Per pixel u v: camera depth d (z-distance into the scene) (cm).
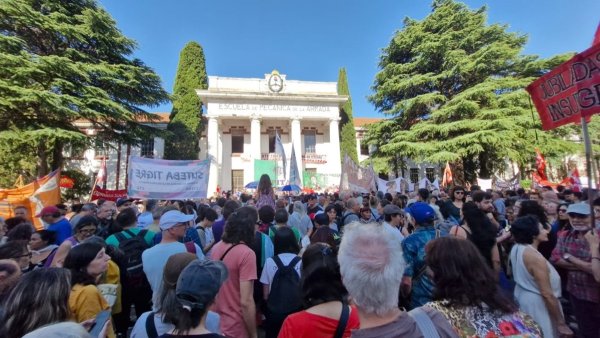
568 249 395
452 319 173
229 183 3556
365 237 170
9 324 177
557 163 2531
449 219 523
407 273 364
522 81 2391
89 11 1966
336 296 212
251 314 301
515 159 2275
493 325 168
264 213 523
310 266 224
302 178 3183
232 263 312
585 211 388
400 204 877
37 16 1809
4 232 538
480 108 2500
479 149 2233
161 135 2483
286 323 208
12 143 1836
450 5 2705
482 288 178
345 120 3791
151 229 515
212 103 3350
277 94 3438
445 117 2570
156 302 217
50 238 468
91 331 208
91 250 275
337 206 817
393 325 154
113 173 3058
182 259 219
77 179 2298
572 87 403
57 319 185
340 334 197
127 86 2170
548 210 627
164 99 2473
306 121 3753
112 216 688
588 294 370
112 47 2205
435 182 1772
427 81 2702
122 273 413
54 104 1709
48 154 2109
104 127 2298
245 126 3703
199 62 3359
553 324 308
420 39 2806
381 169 2920
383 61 3133
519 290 328
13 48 1725
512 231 350
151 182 749
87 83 2055
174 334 177
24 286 186
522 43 2683
